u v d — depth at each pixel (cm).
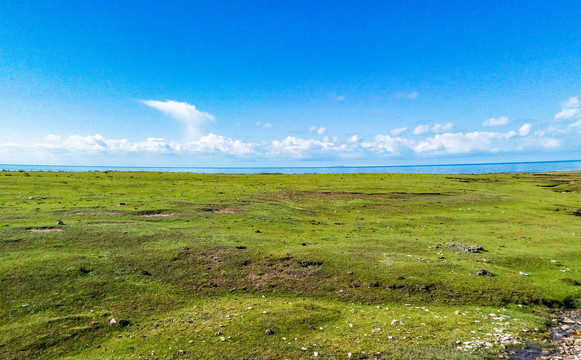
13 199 3781
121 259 2100
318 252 2381
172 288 1848
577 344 1436
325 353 1299
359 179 8019
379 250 2545
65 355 1260
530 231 3419
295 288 1930
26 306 1542
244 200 4512
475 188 6631
